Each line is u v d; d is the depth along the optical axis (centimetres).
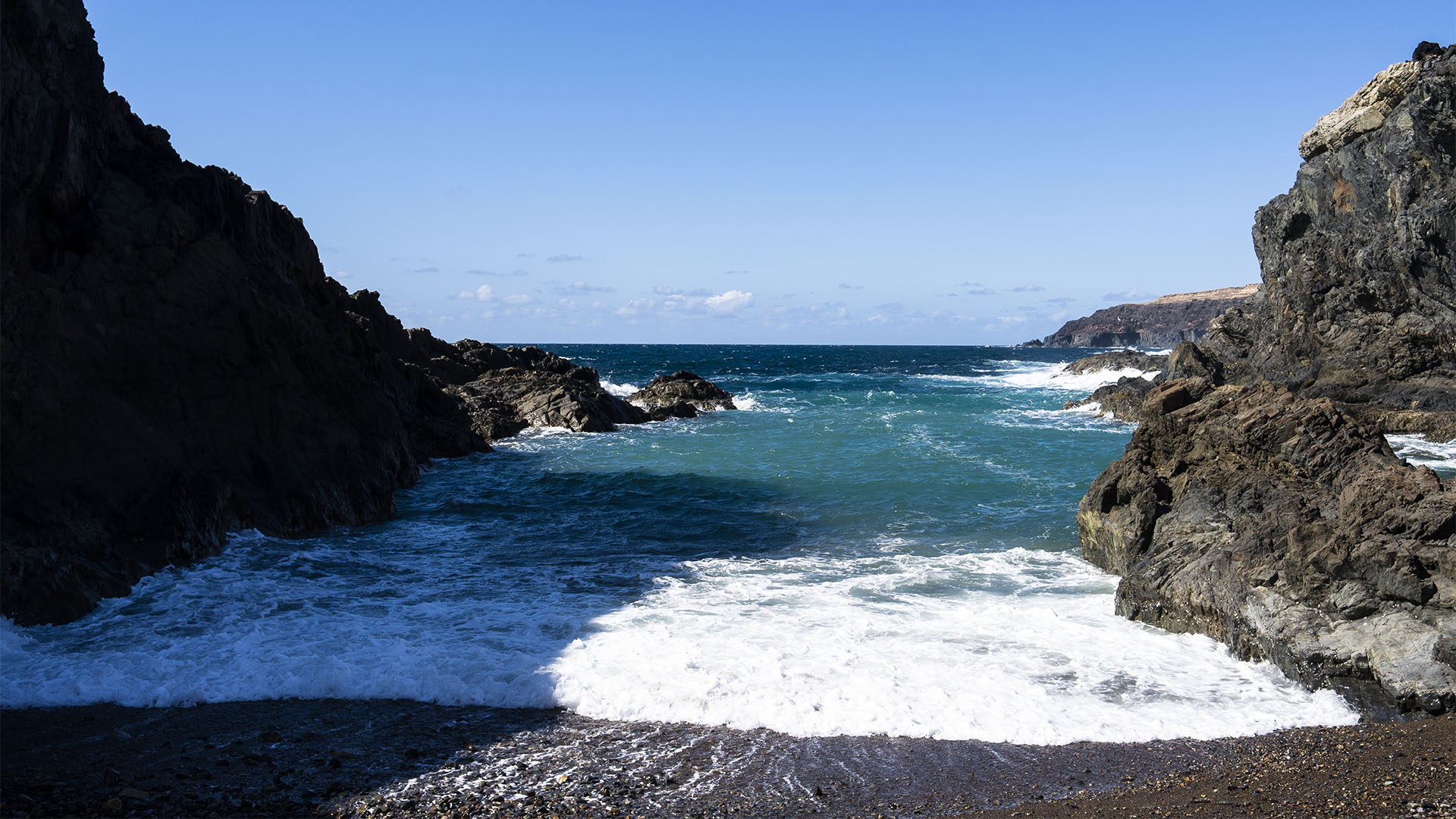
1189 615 1376
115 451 1698
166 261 1902
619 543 2038
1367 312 4509
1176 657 1273
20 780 890
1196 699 1126
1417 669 1079
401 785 900
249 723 1054
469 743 1006
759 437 3944
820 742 1013
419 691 1146
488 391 4575
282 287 2378
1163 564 1457
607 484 2775
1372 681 1127
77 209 1798
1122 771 934
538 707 1112
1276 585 1281
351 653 1262
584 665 1213
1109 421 4662
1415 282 4266
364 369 2923
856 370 11512
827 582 1678
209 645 1295
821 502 2469
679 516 2330
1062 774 930
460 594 1596
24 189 1652
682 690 1132
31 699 1108
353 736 1020
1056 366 12381
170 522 1684
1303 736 1009
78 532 1530
